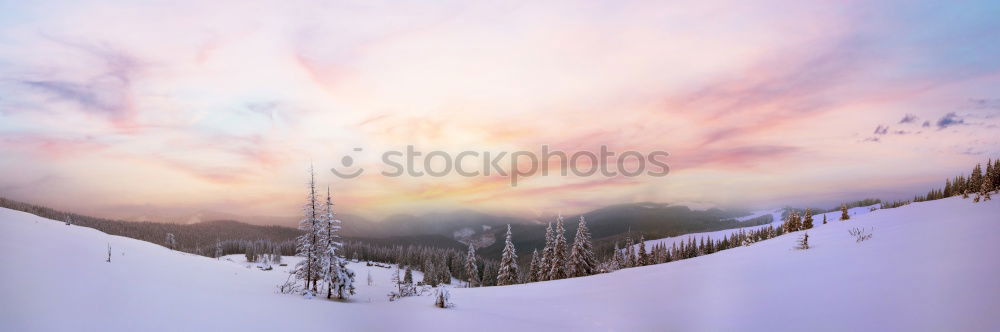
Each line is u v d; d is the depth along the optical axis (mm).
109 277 17000
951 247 16922
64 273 15594
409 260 130375
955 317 9156
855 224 37469
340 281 27109
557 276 55000
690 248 92312
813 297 14023
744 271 23266
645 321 15602
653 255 89062
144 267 24062
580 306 20797
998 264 12367
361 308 20000
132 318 11070
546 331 15133
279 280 36469
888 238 23766
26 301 10906
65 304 11352
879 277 14383
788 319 12234
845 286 14359
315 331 13031
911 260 15992
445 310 20188
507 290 31812
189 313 12828
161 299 14406
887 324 9859
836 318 11273
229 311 14305
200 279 24953
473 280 77438
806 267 20203
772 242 38094
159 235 160000
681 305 17391
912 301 10945
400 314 18188
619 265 72188
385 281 102875
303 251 28609
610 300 21641
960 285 11211
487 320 17391
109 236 39188
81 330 9359
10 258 16281
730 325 12969
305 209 28672
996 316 8578
